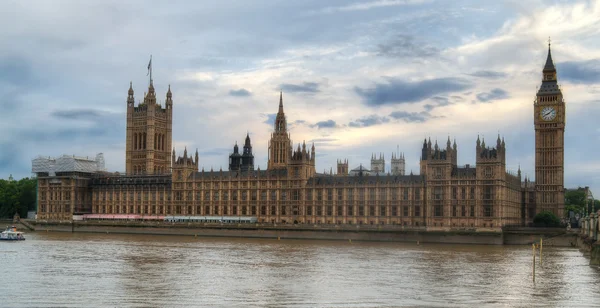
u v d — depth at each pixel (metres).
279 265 147.88
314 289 110.38
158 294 104.50
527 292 107.50
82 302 96.94
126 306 93.75
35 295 103.00
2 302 96.62
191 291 107.69
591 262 147.88
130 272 133.00
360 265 148.50
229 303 96.56
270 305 95.06
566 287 113.06
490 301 98.75
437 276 128.38
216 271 135.50
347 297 102.12
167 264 148.88
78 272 132.50
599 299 100.75
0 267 140.75
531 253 185.62
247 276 127.25
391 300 99.50
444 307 93.69
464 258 167.50
